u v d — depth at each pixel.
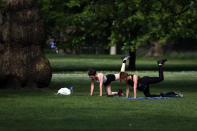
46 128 18.72
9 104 26.94
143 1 68.56
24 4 37.12
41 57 36.91
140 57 125.38
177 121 20.92
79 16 67.62
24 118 21.50
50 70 37.09
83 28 69.75
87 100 29.17
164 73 61.59
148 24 69.56
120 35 68.94
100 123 20.09
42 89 36.28
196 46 129.25
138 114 23.03
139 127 19.14
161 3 69.81
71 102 28.03
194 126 19.58
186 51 128.62
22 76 35.94
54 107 25.59
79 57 112.56
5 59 35.78
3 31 36.03
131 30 69.38
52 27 71.62
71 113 23.22
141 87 30.61
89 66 75.88
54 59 100.00
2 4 36.97
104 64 83.56
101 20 69.94
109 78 31.77
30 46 36.72
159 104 27.31
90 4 69.38
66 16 68.69
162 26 70.12
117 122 20.42
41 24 37.44
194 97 31.70
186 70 69.75
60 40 72.50
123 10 68.88
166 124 20.03
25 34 36.41
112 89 38.59
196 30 73.44
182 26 72.44
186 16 70.69
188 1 71.00
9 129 18.42
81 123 20.06
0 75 35.47
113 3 69.06
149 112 23.80
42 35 37.22
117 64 84.00
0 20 36.84
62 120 20.91
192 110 24.75
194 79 51.31
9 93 33.31
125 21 66.88
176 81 48.47
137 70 67.44
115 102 28.16
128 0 67.56
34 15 37.16
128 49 67.88
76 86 41.09
